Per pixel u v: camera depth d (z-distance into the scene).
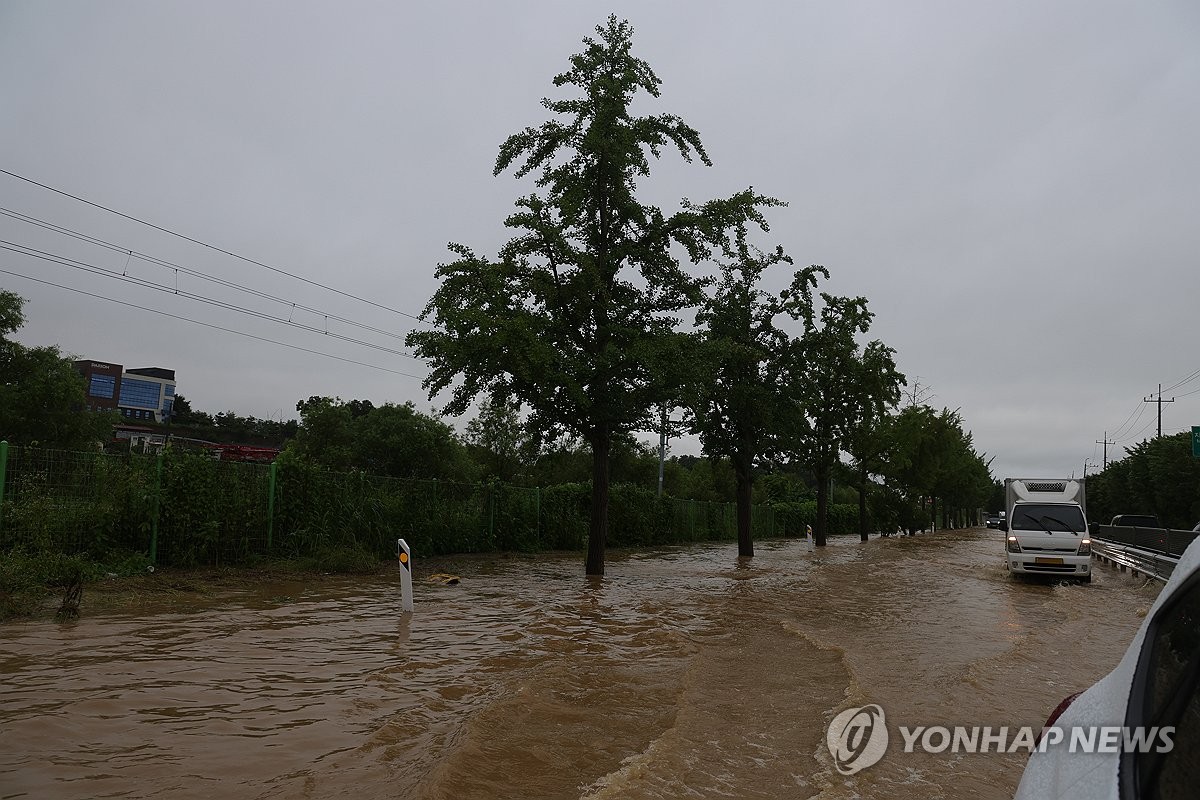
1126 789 2.04
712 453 27.14
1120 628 11.66
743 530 26.86
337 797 4.20
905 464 47.44
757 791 4.69
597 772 4.85
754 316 26.78
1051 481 20.42
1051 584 19.36
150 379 101.94
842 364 34.72
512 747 5.23
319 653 7.93
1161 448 57.03
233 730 5.29
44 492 12.20
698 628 10.62
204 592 11.88
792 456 28.52
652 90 17.48
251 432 75.44
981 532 71.44
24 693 5.95
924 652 9.23
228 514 14.52
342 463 42.12
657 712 6.30
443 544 20.48
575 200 16.78
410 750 5.02
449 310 15.69
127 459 13.55
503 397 17.38
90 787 4.18
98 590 11.24
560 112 17.48
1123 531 30.11
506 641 9.00
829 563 24.09
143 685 6.34
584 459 50.66
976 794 4.71
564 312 17.55
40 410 36.84
